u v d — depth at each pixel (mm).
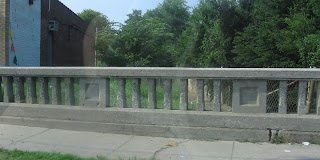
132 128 5430
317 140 4820
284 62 7414
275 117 4906
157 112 5324
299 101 4918
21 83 6152
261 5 8906
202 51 7262
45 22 14969
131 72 5344
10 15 11023
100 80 5570
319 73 4727
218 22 8719
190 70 5109
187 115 5195
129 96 5871
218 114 5086
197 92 5207
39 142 5055
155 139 5211
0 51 10625
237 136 5023
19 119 6031
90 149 4711
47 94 6070
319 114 4883
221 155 4414
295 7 7812
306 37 6625
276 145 4801
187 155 4434
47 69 5828
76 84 5945
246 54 8484
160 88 5531
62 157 4258
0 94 6359
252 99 5051
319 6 7188
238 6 9625
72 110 5730
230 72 4973
